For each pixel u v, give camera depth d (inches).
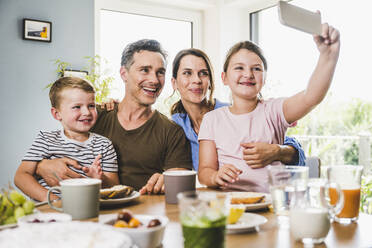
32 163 52.4
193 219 21.9
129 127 62.1
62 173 49.6
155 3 111.7
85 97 56.3
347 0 92.2
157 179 45.7
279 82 110.5
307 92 48.9
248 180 52.6
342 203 29.2
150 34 112.8
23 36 91.4
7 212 29.7
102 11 104.7
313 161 62.1
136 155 60.5
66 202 31.7
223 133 56.8
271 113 57.0
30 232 22.1
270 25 113.3
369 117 90.1
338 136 97.9
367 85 89.1
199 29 120.1
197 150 73.5
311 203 29.8
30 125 93.5
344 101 94.6
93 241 20.4
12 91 91.4
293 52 106.1
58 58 96.4
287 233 28.9
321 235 26.2
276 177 32.1
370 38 87.7
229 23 116.3
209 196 22.5
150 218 28.1
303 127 108.0
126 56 63.3
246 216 31.8
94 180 33.7
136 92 62.0
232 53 59.2
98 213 33.0
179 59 75.3
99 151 56.6
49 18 95.1
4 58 90.3
